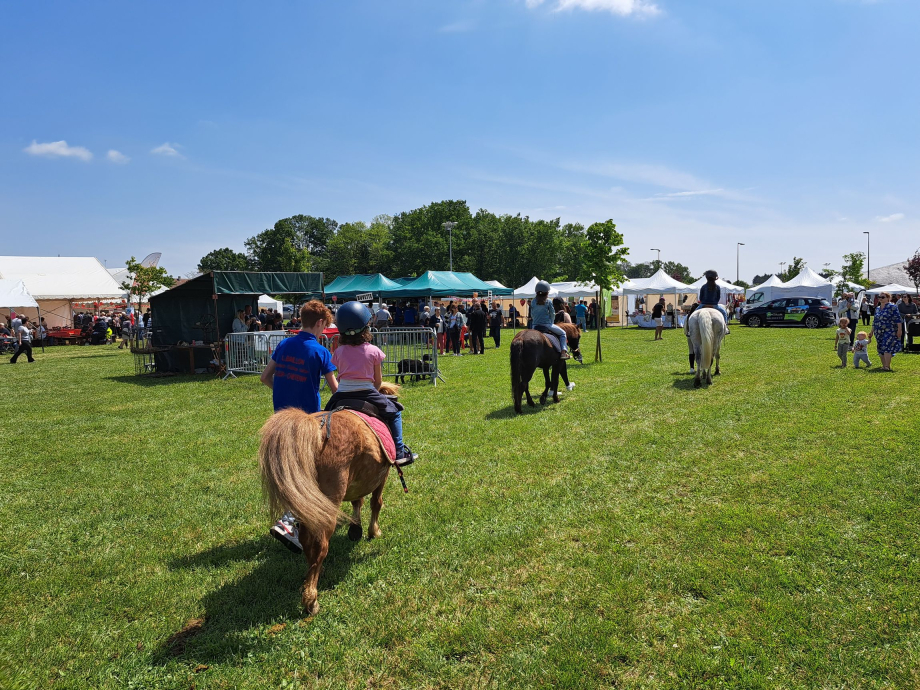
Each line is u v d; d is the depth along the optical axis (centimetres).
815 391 942
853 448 623
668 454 641
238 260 10694
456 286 2911
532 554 421
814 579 368
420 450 697
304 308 439
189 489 587
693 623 328
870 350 1572
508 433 761
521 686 284
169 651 321
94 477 629
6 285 2886
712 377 1155
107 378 1518
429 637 325
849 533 429
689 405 882
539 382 1208
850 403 845
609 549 423
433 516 497
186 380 1430
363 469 371
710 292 1135
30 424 913
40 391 1288
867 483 519
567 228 9869
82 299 3522
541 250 7481
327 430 347
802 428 710
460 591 375
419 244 7438
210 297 1698
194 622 348
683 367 1347
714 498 512
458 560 415
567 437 730
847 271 5697
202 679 295
